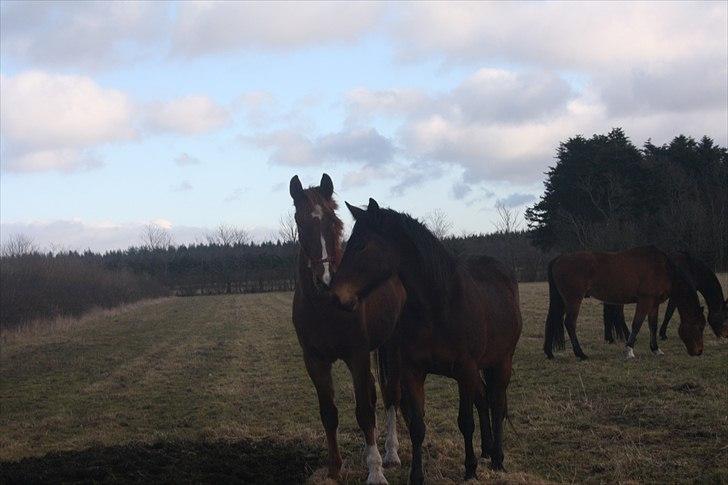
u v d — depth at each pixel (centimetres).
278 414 918
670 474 561
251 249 9300
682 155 5203
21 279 2664
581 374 1040
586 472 583
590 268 1221
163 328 2717
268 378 1269
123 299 4497
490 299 582
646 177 4797
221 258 8075
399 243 517
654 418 741
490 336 569
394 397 634
